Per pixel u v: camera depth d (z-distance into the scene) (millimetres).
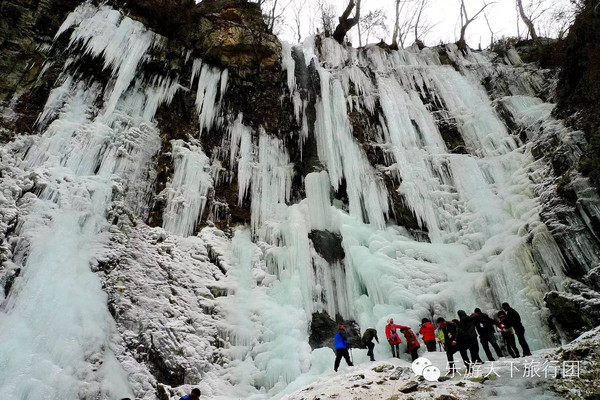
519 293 11125
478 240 13586
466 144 17484
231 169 15641
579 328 9508
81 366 7992
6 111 12031
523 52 21984
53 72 13352
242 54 17094
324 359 10102
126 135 13727
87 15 14438
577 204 11242
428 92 19656
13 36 13133
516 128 16844
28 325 8102
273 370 9867
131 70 14609
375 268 12781
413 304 11750
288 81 17812
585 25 14047
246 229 14656
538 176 13695
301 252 13273
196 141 15383
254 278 12805
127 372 8656
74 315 8688
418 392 6383
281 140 17281
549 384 5719
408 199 15250
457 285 12242
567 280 10609
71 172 11625
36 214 10000
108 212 11664
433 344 9531
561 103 15094
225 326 10984
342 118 17016
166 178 14016
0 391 6879
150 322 9875
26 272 8867
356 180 15648
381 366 8281
